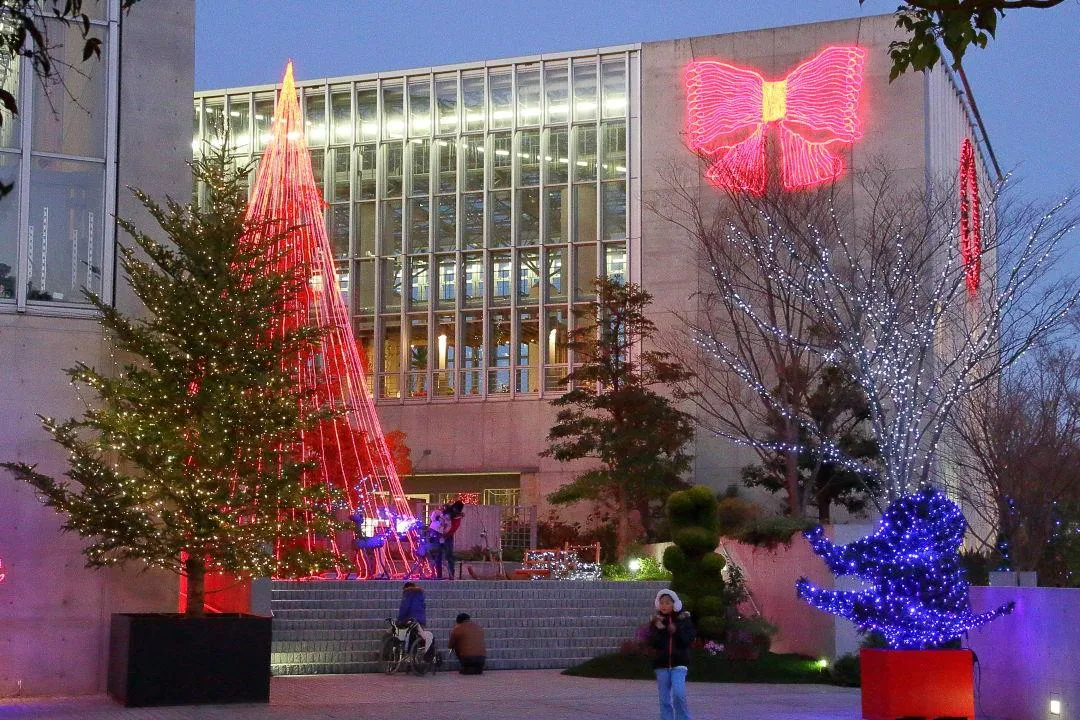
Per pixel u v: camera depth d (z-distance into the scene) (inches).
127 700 655.8
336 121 2250.2
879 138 1930.4
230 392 680.4
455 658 944.3
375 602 1002.7
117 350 744.3
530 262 2144.4
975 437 1280.8
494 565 1398.9
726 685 837.2
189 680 668.7
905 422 948.0
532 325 2127.2
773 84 2012.8
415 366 2169.0
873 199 1641.2
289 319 891.4
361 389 1408.7
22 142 737.0
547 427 2079.2
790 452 1279.5
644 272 2034.9
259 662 683.4
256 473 692.1
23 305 725.3
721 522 1268.5
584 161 2138.3
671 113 2082.9
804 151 1937.7
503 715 643.5
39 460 721.0
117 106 764.6
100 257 748.6
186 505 679.1
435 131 2203.5
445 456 2118.6
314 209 1266.0
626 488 1595.7
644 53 2113.7
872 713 602.5
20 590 708.0
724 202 1583.4
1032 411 1318.9
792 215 1250.0
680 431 1596.9
